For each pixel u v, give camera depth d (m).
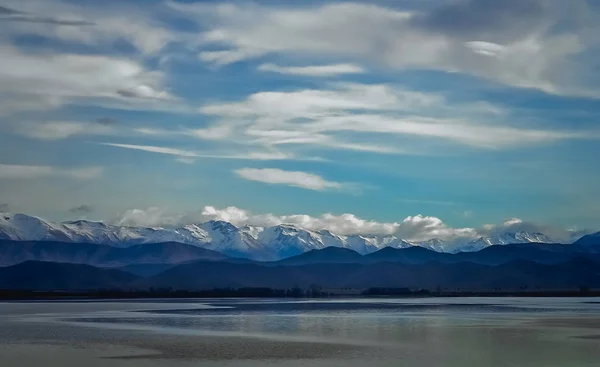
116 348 67.94
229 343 71.88
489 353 62.97
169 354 63.03
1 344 71.94
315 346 68.69
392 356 61.09
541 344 70.00
